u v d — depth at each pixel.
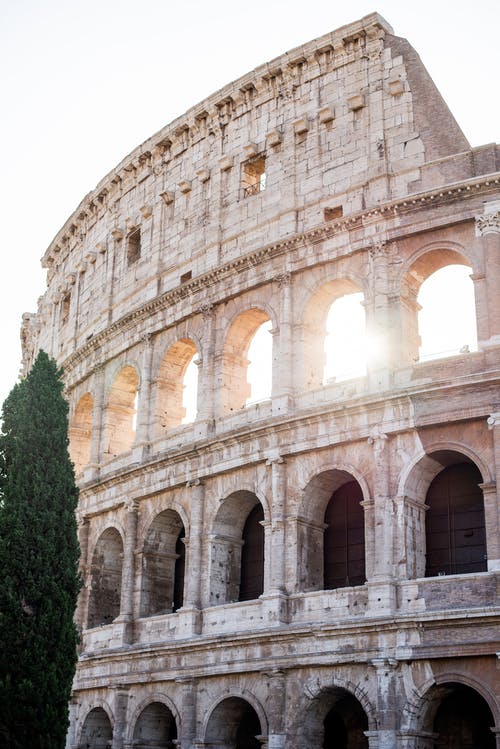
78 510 78.00
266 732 57.31
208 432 67.81
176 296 73.62
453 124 62.66
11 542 56.66
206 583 64.56
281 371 63.91
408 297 61.44
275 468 61.47
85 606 75.00
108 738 70.94
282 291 65.81
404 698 52.25
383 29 67.44
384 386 58.53
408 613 53.38
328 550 62.00
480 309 57.12
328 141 67.75
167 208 79.44
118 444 80.44
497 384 54.28
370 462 57.88
